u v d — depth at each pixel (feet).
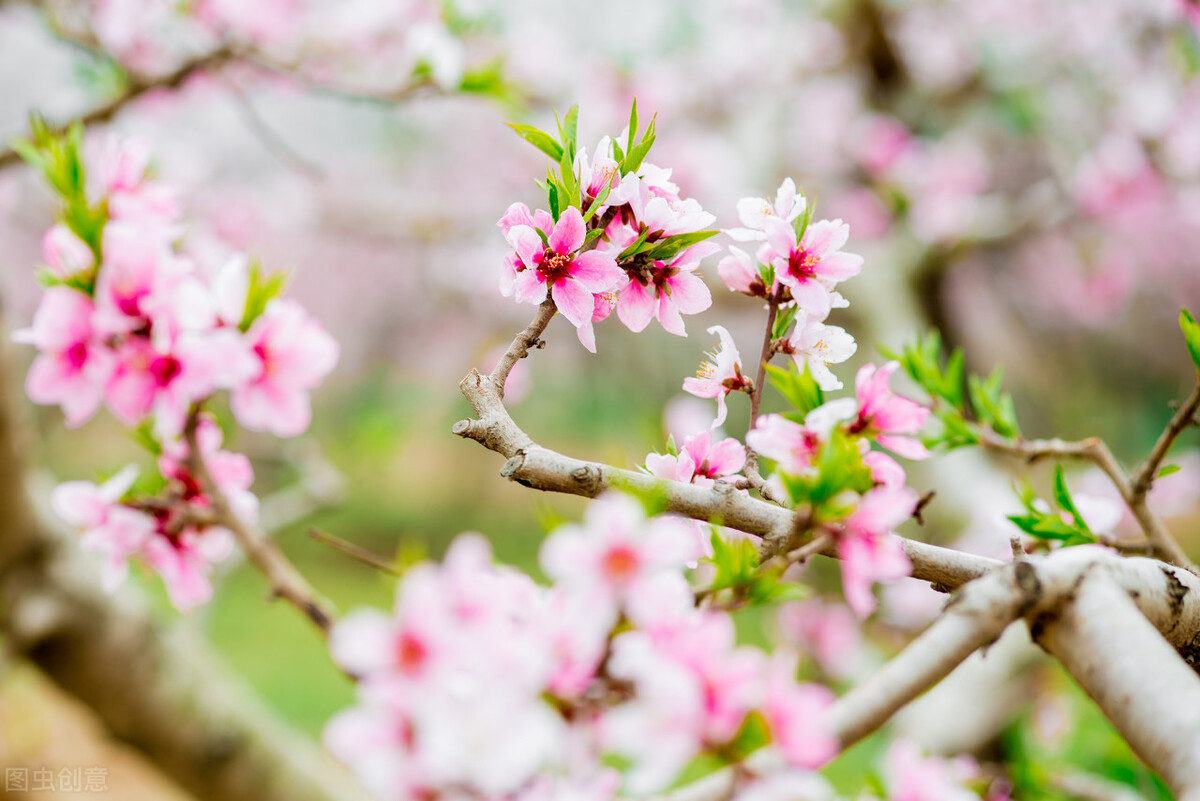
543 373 23.89
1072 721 5.82
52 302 2.45
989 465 6.93
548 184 2.39
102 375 2.45
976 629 2.22
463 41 5.72
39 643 4.02
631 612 2.20
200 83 5.58
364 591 16.98
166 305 2.46
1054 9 9.39
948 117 11.17
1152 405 20.53
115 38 4.94
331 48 5.51
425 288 20.03
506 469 2.28
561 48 8.08
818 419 2.28
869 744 6.77
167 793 7.23
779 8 10.88
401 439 6.44
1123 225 10.69
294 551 19.62
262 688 11.66
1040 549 2.65
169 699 4.23
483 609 2.21
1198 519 11.62
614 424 19.94
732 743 2.16
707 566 2.41
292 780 4.39
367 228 11.12
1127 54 8.63
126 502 2.58
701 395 2.43
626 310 2.42
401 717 2.21
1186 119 7.98
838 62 10.80
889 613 7.37
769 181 9.93
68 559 4.15
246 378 2.50
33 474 4.06
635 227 2.41
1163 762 2.16
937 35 10.46
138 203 2.55
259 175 11.45
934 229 9.18
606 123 8.89
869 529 2.24
